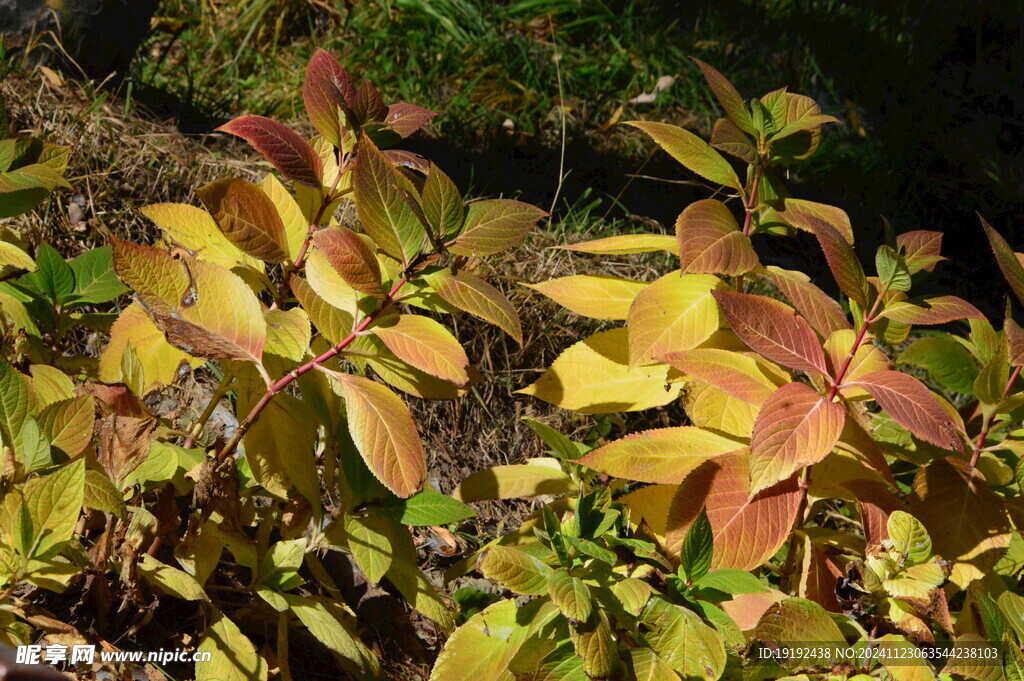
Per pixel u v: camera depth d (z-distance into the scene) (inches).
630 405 51.9
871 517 48.6
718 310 50.5
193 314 43.5
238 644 44.8
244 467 49.3
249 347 43.9
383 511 47.5
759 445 45.9
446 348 44.5
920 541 47.1
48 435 43.4
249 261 47.8
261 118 46.0
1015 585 53.3
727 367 48.8
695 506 48.4
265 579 45.9
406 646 51.3
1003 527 51.0
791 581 51.1
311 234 47.5
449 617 47.2
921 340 53.4
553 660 46.0
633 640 47.6
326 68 46.9
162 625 46.5
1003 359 51.3
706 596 48.1
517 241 44.8
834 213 51.7
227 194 44.7
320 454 51.9
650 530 50.6
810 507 54.4
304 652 49.0
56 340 49.8
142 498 46.7
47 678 35.9
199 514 45.7
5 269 47.5
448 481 61.7
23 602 42.8
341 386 44.4
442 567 55.7
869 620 54.7
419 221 44.1
